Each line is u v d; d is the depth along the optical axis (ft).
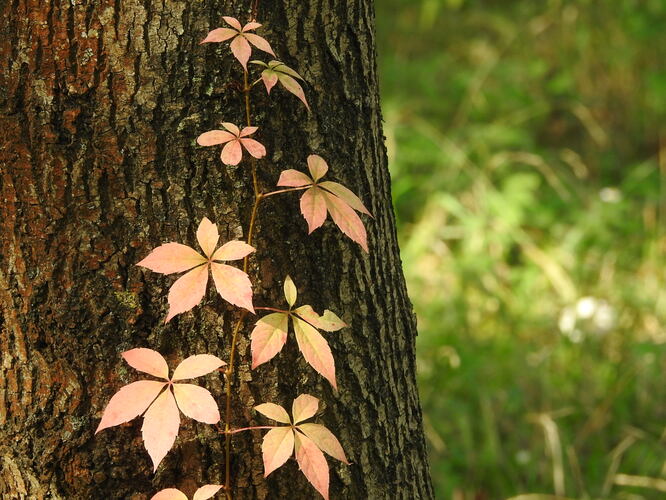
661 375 8.01
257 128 4.67
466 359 7.94
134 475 4.80
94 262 4.71
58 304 4.72
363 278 4.92
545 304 9.41
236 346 4.78
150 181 4.69
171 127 4.68
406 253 10.05
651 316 9.09
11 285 4.74
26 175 4.68
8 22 4.64
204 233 4.59
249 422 4.81
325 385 4.88
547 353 8.21
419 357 8.24
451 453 7.16
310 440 4.66
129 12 4.63
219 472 4.82
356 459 4.96
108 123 4.66
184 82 4.67
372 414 4.98
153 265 4.54
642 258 10.11
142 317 4.73
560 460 6.73
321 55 4.80
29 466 4.81
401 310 5.10
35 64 4.64
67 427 4.77
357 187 4.90
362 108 4.90
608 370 8.09
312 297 4.83
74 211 4.69
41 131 4.66
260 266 4.77
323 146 4.82
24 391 4.78
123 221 4.70
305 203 4.58
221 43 4.68
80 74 4.64
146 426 4.51
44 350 4.75
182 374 4.58
